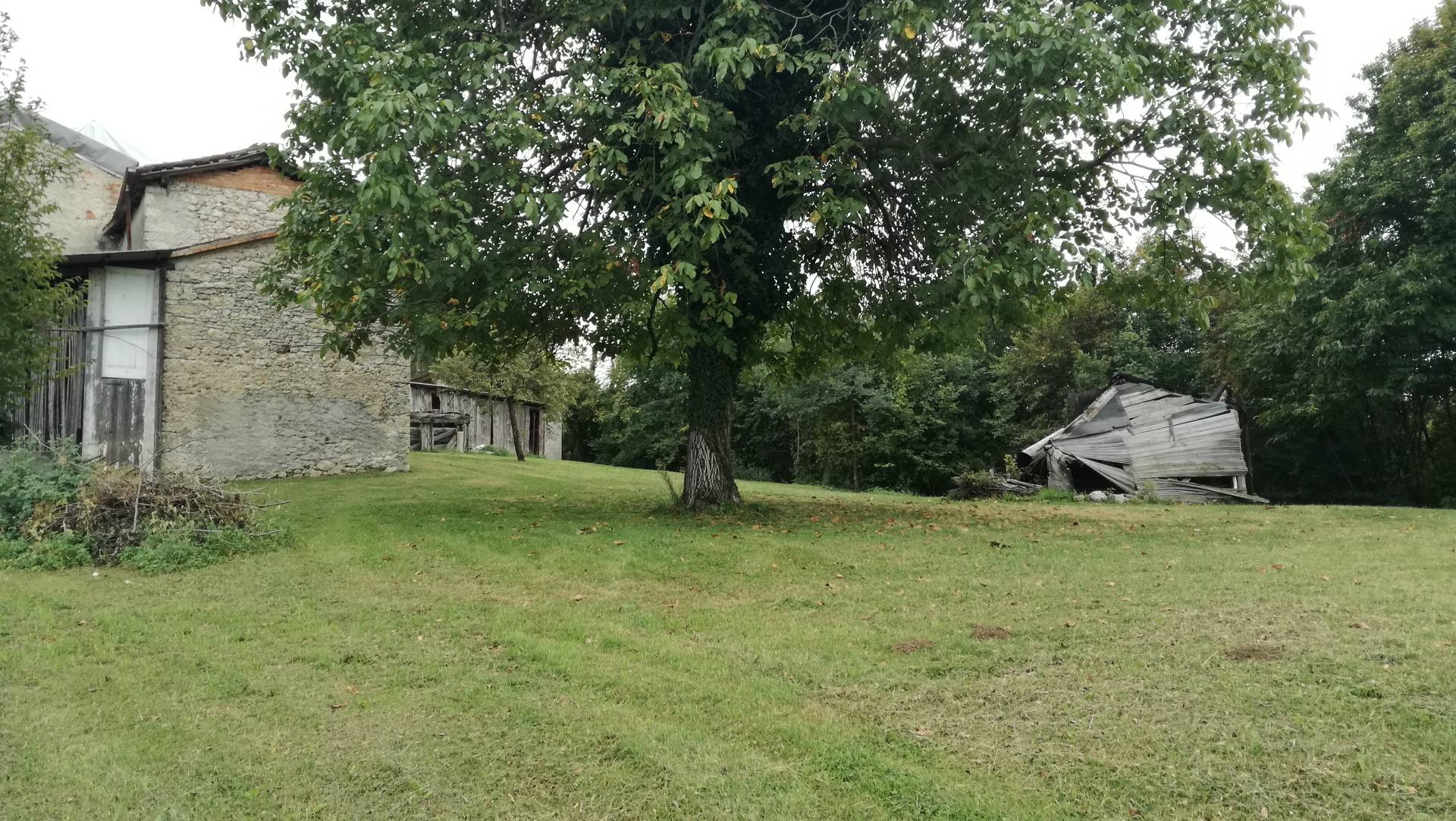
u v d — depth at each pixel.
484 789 3.78
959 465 32.00
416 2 10.66
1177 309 12.05
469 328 10.76
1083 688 4.76
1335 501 26.83
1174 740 4.02
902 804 3.55
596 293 10.92
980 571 8.19
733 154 11.20
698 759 4.04
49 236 13.04
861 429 32.88
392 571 8.43
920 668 5.26
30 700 4.89
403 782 3.85
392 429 19.53
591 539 9.94
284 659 5.61
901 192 11.80
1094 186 11.95
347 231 9.52
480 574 8.30
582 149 10.62
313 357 18.36
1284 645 5.27
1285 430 25.92
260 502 13.36
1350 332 20.72
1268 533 10.95
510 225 10.34
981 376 34.16
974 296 8.98
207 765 4.04
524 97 10.30
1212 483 21.45
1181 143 10.74
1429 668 4.68
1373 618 5.77
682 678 5.19
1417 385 21.45
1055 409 32.31
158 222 17.92
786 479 40.94
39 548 8.65
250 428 17.42
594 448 52.34
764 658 5.56
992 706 4.61
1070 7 9.00
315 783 3.85
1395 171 19.92
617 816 3.54
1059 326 32.12
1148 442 21.12
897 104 10.86
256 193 19.08
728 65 8.99
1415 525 11.67
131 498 9.34
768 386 37.09
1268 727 4.08
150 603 7.09
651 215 10.80
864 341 14.92
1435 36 20.25
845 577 8.05
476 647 5.89
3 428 14.31
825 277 13.98
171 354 16.56
